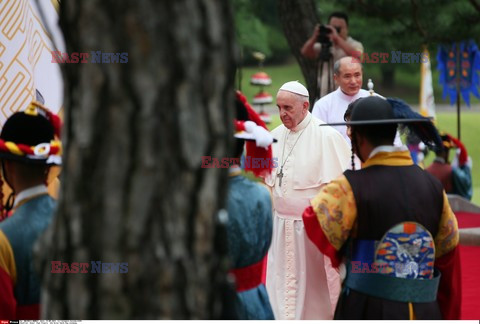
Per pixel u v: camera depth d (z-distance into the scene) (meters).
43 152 7.65
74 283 4.80
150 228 4.69
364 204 8.38
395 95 83.69
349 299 8.59
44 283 5.09
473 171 42.56
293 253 13.54
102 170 4.70
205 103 4.77
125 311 4.74
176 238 4.73
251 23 72.94
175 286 4.75
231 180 8.18
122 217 4.68
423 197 8.46
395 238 8.35
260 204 8.27
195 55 4.71
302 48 23.38
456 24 27.17
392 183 8.45
